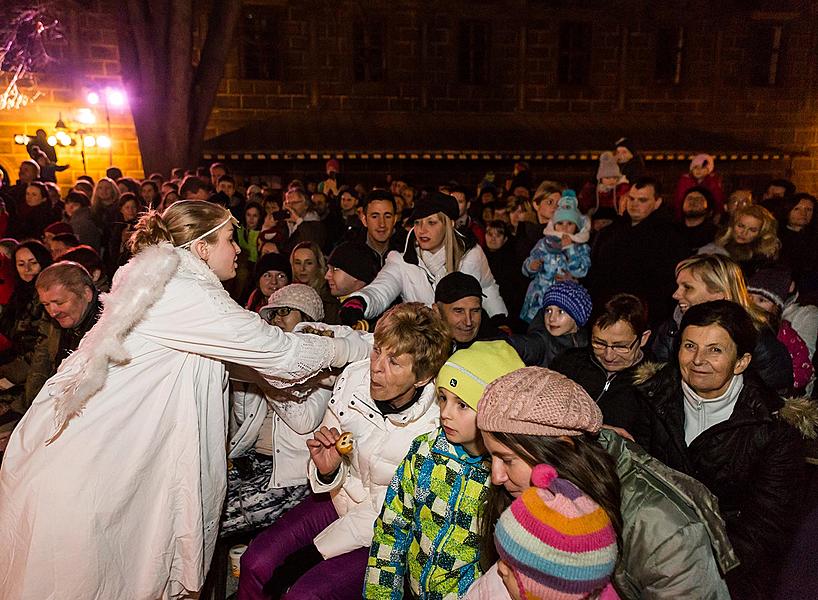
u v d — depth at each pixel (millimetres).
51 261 4016
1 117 14492
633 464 1660
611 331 2482
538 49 16797
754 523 1954
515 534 1262
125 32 11891
